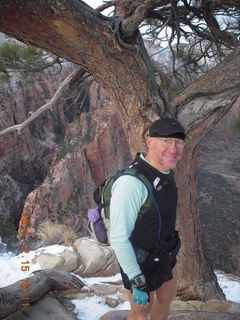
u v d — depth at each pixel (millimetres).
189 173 4508
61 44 2846
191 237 4773
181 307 4660
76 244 6766
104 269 6277
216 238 38344
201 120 4094
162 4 3324
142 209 2102
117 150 45188
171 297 2680
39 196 35688
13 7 2373
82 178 40625
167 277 2416
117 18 2988
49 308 4254
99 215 2248
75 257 6270
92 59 3125
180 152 2150
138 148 4059
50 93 50281
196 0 5957
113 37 2928
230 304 4648
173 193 2219
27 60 5891
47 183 37281
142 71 3420
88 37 2838
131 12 3832
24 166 48031
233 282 6840
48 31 2650
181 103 4105
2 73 6352
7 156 45094
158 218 2137
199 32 6453
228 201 43781
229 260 36125
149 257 2260
